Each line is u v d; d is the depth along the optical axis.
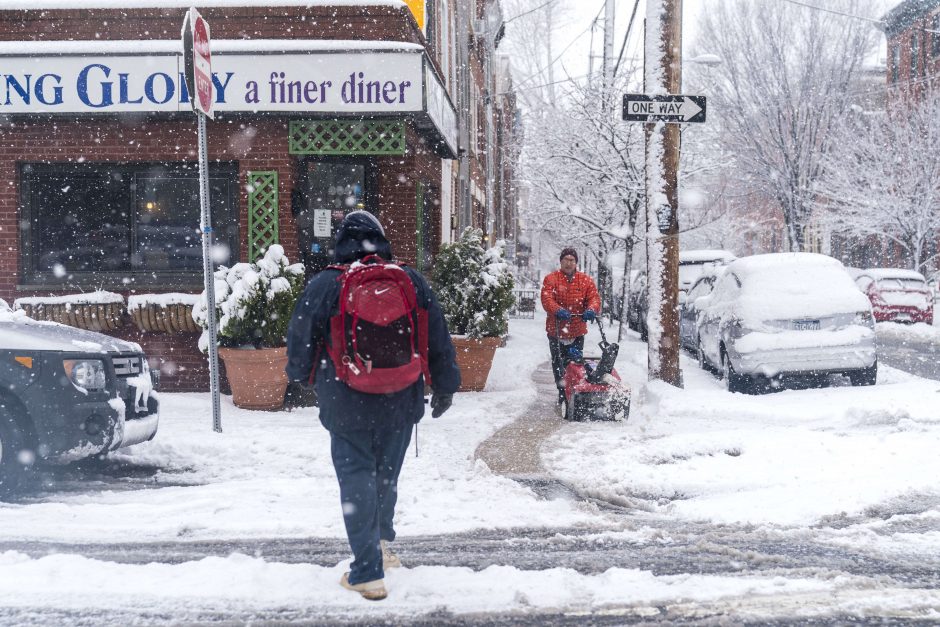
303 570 5.07
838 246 50.25
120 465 8.20
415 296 4.68
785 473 7.67
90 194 12.73
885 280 28.12
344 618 4.38
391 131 12.29
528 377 14.95
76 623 4.30
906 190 36.34
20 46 11.68
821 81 36.22
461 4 16.16
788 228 38.00
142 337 12.51
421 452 8.63
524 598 4.65
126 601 4.61
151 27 12.30
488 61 23.53
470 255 12.99
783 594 4.72
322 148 12.30
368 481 4.64
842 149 36.81
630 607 4.53
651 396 11.92
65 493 7.16
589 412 10.41
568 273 11.26
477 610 4.50
